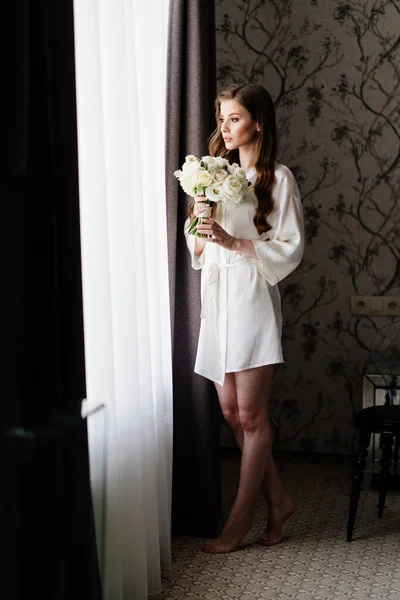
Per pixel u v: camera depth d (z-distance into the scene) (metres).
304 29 4.48
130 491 2.59
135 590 2.63
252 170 3.16
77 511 1.79
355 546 3.28
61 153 1.92
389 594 2.82
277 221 3.13
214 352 3.18
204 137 3.30
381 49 4.41
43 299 1.87
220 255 3.14
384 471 3.60
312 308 4.60
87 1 2.24
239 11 4.55
